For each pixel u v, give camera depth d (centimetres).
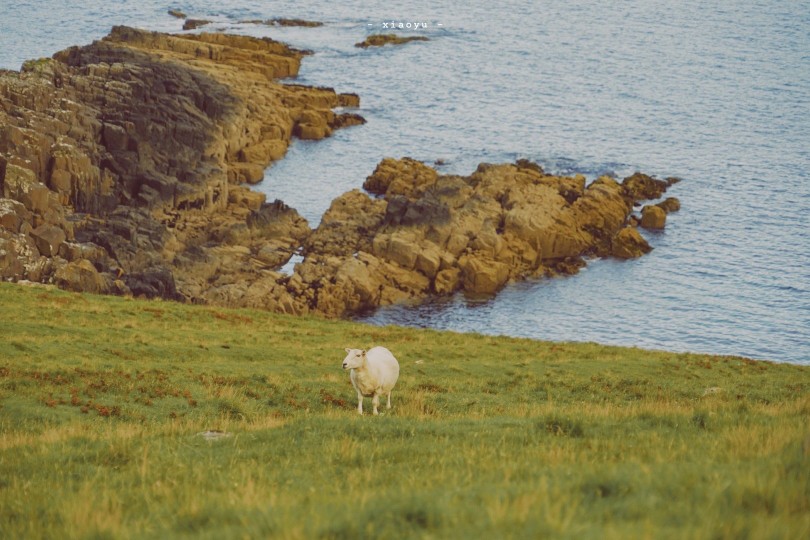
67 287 10512
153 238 12706
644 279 13588
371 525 1530
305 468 2400
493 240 13475
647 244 14588
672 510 1581
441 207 13900
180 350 5741
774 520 1467
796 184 17950
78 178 13125
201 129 16325
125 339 6006
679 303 12862
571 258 14075
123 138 14750
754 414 3375
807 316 12638
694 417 3131
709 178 18038
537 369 5844
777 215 16300
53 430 3119
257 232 14038
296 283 12306
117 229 12531
